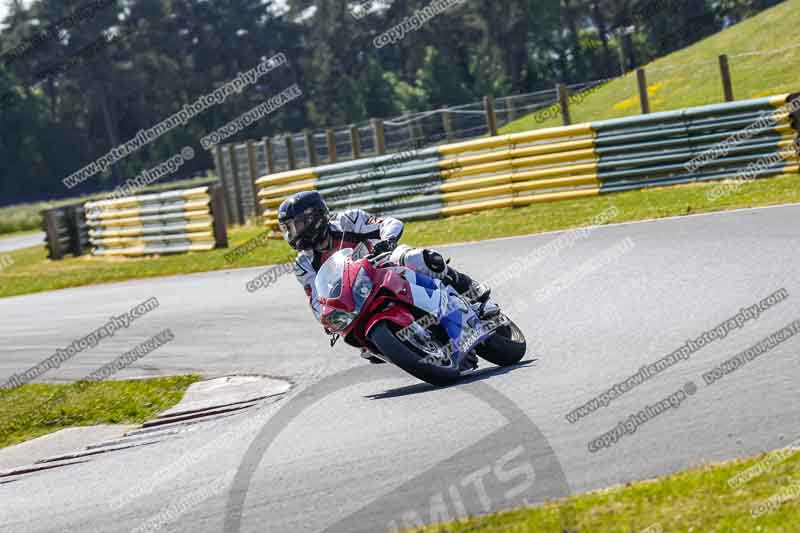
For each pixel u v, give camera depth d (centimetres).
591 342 2975
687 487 1678
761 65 10194
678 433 1983
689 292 3456
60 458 2802
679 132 6588
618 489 1723
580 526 1587
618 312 3350
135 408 3259
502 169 7056
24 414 3469
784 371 2294
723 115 6438
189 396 3284
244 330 4275
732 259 3916
